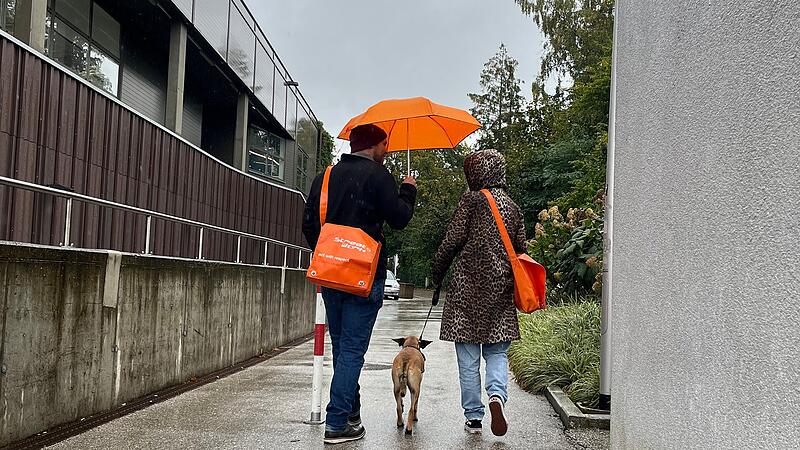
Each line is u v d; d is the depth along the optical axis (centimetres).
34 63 774
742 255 280
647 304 396
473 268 554
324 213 533
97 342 627
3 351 491
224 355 992
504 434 529
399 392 570
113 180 953
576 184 2484
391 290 3822
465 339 547
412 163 4778
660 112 386
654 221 389
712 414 303
